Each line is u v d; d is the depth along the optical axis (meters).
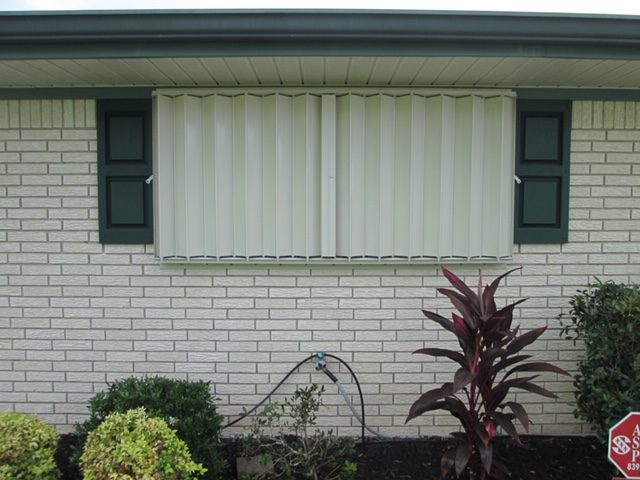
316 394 3.52
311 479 2.98
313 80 3.29
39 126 3.46
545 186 3.52
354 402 3.56
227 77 3.21
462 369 2.71
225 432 3.54
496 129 3.42
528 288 3.55
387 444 3.48
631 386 2.86
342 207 3.44
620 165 3.52
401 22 2.57
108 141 3.46
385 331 3.54
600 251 3.54
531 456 3.32
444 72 3.09
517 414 2.64
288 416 3.40
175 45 2.66
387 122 3.40
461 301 2.82
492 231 3.46
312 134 3.40
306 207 3.40
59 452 3.34
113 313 3.53
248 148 3.39
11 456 2.40
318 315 3.53
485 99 3.43
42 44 2.65
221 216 3.43
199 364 3.54
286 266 3.52
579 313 3.23
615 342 2.95
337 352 3.54
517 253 3.54
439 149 3.41
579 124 3.51
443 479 3.04
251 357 3.54
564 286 3.55
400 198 3.45
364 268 3.52
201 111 3.42
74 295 3.52
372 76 3.19
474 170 3.43
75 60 2.78
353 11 2.56
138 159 3.47
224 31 2.58
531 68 3.00
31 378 3.55
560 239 3.53
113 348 3.54
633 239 3.54
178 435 2.78
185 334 3.54
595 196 3.53
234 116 3.40
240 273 3.52
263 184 3.42
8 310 3.53
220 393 3.55
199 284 3.52
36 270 3.52
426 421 3.56
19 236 3.50
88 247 3.51
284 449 3.13
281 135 3.39
